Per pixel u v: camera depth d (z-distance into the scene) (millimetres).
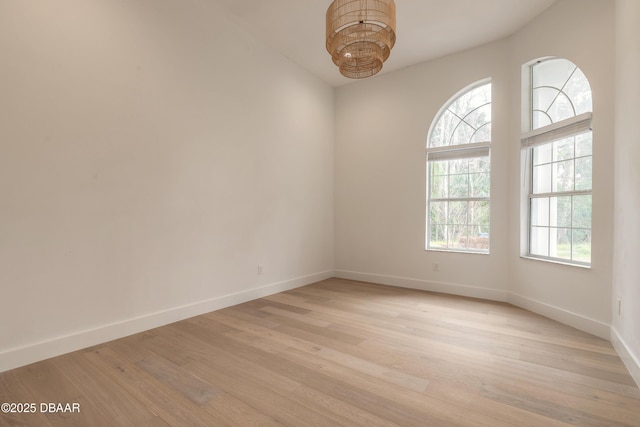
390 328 3244
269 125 4527
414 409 1902
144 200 3125
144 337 2969
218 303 3836
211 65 3742
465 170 4648
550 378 2266
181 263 3455
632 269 2375
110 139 2875
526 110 3959
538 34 3699
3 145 2311
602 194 2990
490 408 1914
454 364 2473
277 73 4652
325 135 5621
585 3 3150
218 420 1796
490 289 4352
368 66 3027
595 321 3055
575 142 3398
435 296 4484
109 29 2863
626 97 2535
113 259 2910
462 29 4012
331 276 5789
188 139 3502
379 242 5312
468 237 4625
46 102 2502
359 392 2080
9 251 2348
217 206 3820
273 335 3043
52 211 2543
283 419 1808
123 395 2037
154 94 3197
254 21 3971
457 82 4586
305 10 3736
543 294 3674
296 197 5012
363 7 2361
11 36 2336
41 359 2484
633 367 2266
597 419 1816
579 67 3211
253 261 4297
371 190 5391
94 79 2770
